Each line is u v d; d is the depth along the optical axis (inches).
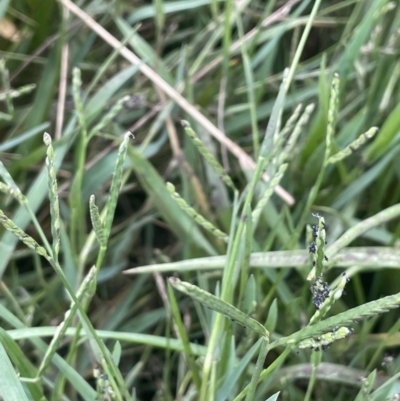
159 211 15.0
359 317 7.3
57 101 17.2
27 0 16.7
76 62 17.4
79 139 16.1
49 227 16.1
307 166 14.6
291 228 13.4
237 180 16.4
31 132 14.2
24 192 16.3
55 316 14.6
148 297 15.1
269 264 12.3
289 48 18.2
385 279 14.1
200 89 17.3
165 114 15.8
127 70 15.2
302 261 12.2
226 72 16.1
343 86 14.9
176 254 15.5
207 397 10.2
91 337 10.4
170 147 17.1
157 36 16.8
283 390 12.2
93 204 8.2
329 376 11.9
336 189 14.7
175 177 16.6
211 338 9.9
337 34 17.9
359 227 11.9
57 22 18.0
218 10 18.6
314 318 7.7
